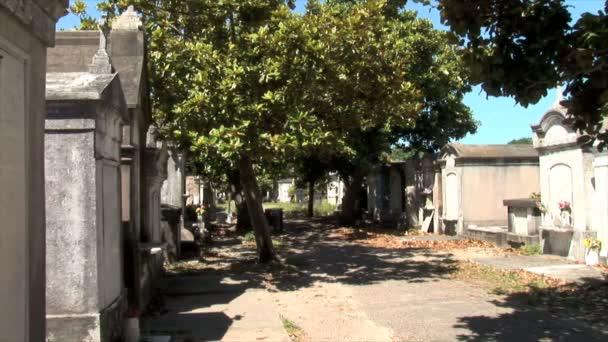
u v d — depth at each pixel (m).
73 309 5.66
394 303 9.31
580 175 13.23
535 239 15.24
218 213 38.78
